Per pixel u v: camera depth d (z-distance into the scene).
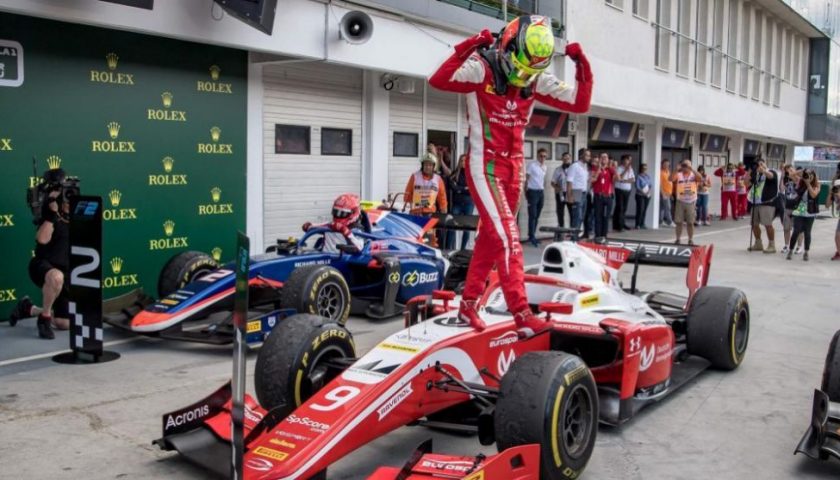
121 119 8.96
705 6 23.95
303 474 3.35
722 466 4.57
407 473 3.49
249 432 3.81
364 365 4.06
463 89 4.20
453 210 13.60
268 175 10.98
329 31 10.52
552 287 5.35
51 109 8.28
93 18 8.01
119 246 9.05
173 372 6.32
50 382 5.98
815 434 4.47
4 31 7.82
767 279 12.37
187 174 9.77
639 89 19.38
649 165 22.41
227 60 10.14
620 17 18.17
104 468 4.33
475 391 4.07
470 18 13.04
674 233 20.59
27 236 8.16
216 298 7.26
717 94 25.12
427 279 9.13
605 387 5.25
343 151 12.26
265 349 4.43
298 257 8.14
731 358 6.51
